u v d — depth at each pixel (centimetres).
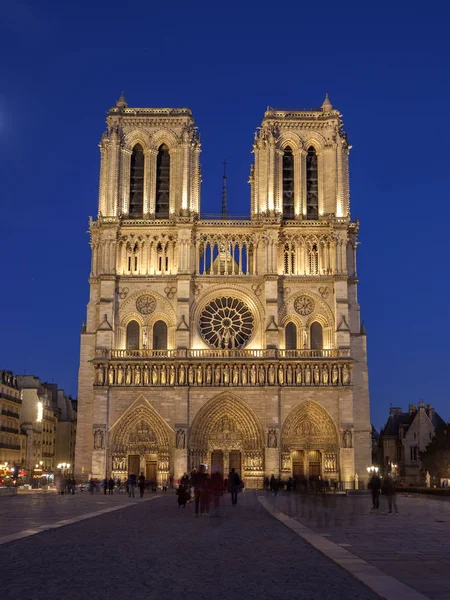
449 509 6425
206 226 13188
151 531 3822
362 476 12481
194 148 13538
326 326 12925
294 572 2355
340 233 13038
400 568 2445
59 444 19412
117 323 12900
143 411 12456
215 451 12444
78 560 2612
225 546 3102
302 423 12488
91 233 13362
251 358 12488
